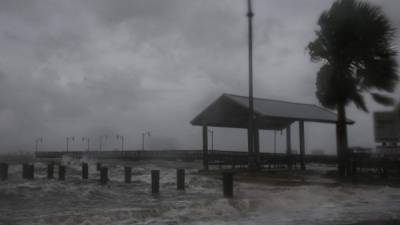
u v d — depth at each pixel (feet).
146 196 53.01
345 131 84.69
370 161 76.89
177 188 61.67
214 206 42.65
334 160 137.90
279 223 35.96
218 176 82.02
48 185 60.59
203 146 104.06
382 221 36.94
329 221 37.01
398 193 58.03
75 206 42.98
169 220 36.63
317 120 100.83
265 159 104.12
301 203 47.96
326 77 83.76
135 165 133.69
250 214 40.78
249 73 84.02
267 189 60.59
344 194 55.67
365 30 78.23
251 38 84.02
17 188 55.67
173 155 192.13
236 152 155.02
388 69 79.20
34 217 34.86
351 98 82.94
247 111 92.02
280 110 99.14
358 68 81.97
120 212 37.96
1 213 37.52
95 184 66.33
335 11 80.64
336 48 81.46
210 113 102.53
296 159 113.09
